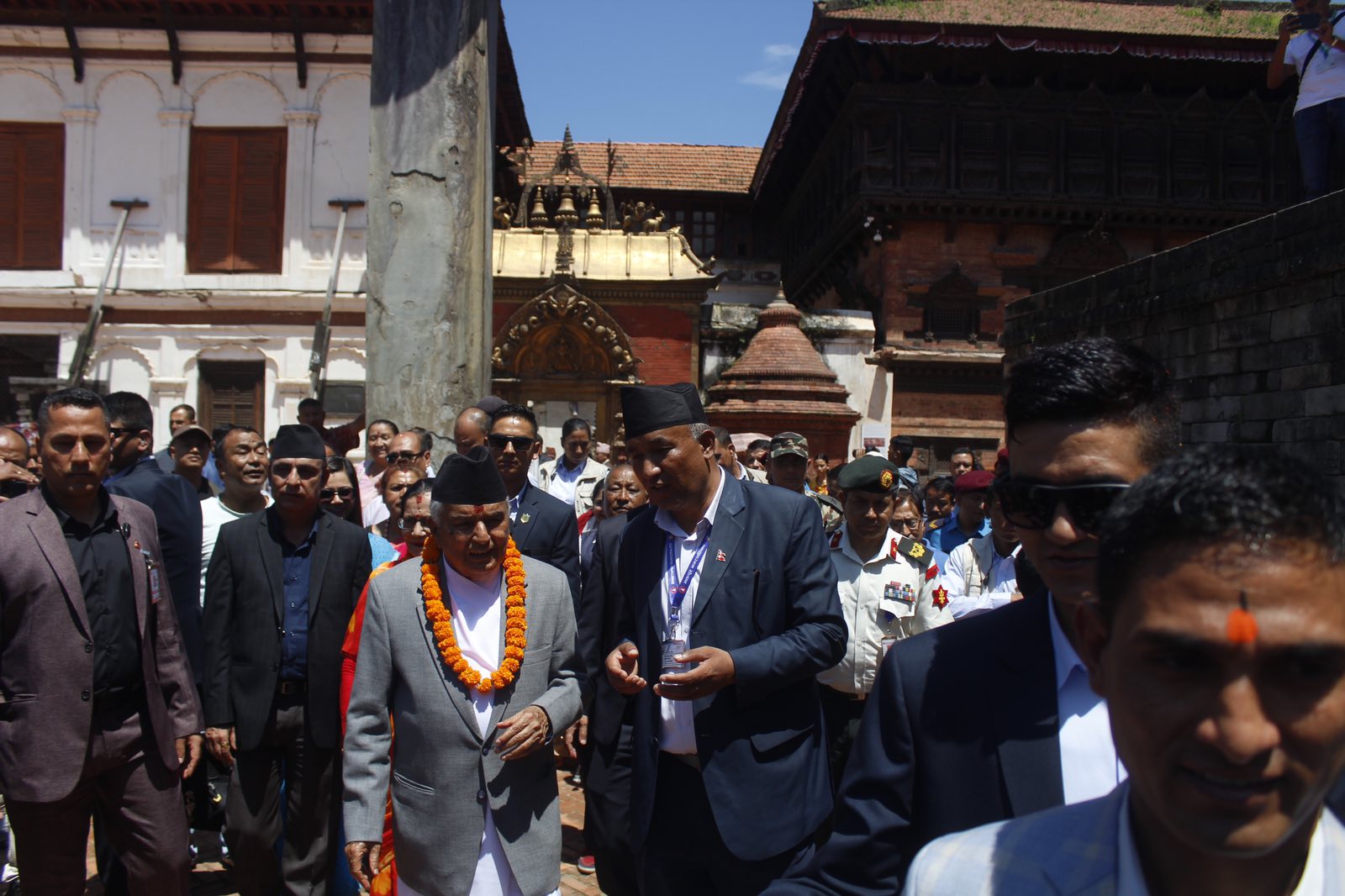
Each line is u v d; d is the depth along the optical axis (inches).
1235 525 43.9
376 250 398.9
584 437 379.2
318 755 193.5
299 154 631.8
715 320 835.4
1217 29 935.7
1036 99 943.0
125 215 626.5
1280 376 348.5
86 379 628.7
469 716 147.6
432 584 152.4
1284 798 43.3
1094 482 76.4
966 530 299.6
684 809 145.3
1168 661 45.3
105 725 165.2
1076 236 950.4
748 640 145.3
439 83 399.5
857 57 927.0
